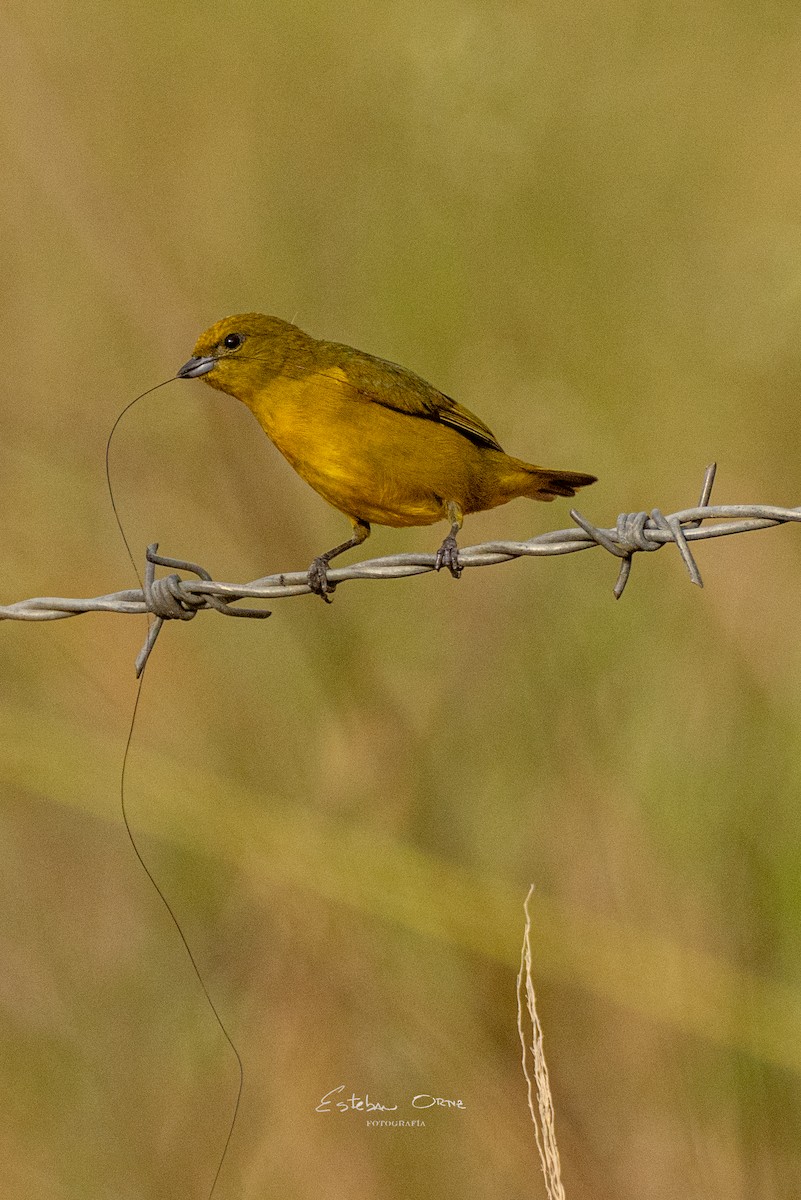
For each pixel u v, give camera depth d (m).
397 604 11.31
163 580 8.08
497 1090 9.68
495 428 11.94
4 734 11.31
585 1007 9.85
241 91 12.93
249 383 9.30
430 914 10.30
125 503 12.15
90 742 11.32
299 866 10.66
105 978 10.59
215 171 12.88
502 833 10.46
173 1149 9.66
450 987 10.12
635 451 11.84
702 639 10.75
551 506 11.45
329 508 12.12
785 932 9.76
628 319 12.12
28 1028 10.27
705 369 11.93
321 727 11.16
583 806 10.30
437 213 12.27
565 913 10.07
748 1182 9.09
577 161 12.37
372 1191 9.37
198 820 11.00
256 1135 9.70
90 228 12.69
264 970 10.44
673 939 9.84
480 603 11.16
